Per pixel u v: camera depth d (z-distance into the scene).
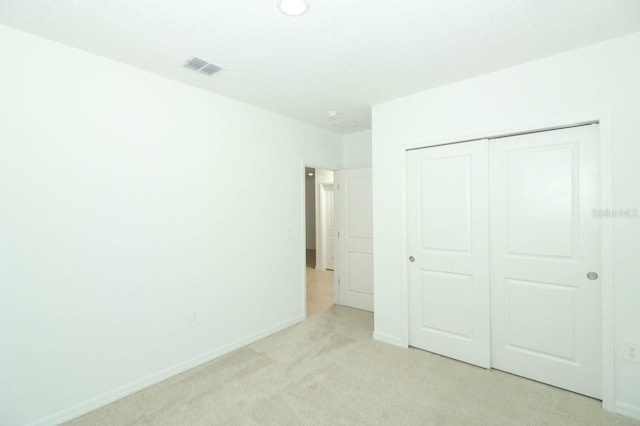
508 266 2.50
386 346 3.03
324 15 1.72
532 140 2.39
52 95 1.95
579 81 2.14
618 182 2.01
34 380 1.88
